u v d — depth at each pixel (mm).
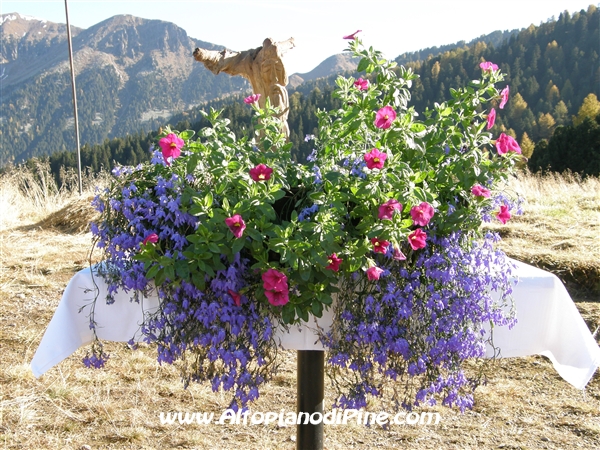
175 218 1822
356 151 1983
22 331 4020
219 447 2764
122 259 1866
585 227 5965
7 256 5547
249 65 3381
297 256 1736
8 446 2715
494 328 1974
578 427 2930
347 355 1865
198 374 1971
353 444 2797
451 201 1937
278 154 1968
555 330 1974
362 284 1863
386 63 1984
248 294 1838
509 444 2781
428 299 1821
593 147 16734
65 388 3258
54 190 8555
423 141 1937
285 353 3877
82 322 2004
